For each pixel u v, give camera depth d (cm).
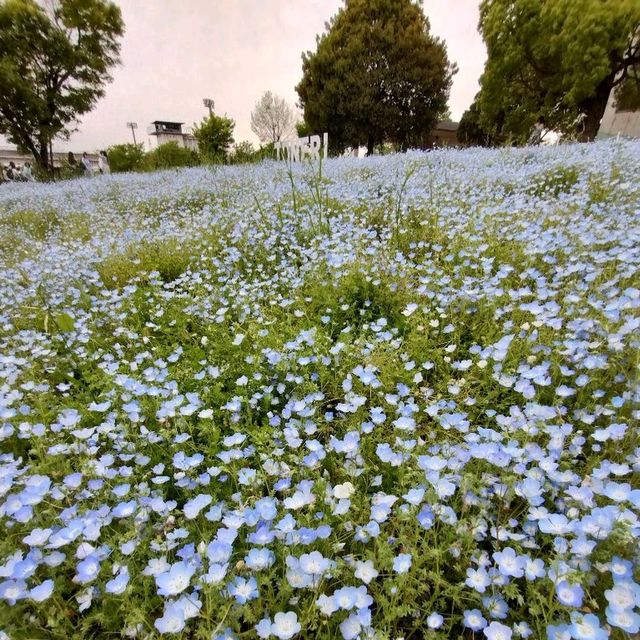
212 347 282
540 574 112
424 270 339
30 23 2086
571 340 226
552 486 147
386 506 137
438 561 117
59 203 859
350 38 2330
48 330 331
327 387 231
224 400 222
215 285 386
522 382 196
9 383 245
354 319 300
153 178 1075
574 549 116
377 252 382
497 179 575
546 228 390
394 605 110
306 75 2589
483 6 1903
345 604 107
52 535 138
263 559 120
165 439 196
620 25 1413
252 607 117
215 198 706
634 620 96
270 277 405
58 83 2364
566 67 1550
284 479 158
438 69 2383
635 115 2103
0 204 948
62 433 200
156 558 133
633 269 274
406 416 183
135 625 112
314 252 403
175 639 108
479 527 128
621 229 342
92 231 611
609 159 558
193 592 118
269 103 3178
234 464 171
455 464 152
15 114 2139
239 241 470
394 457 155
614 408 179
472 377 216
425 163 759
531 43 1658
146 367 272
